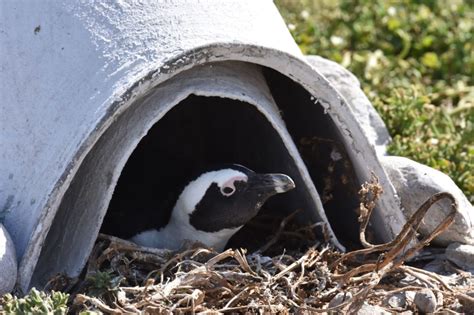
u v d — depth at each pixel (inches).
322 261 360.5
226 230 391.2
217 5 352.5
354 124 361.1
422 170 386.0
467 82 581.0
